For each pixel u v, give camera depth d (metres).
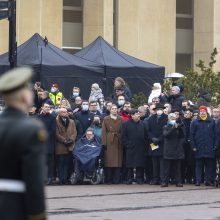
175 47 60.38
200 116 30.70
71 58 39.47
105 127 31.45
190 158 31.28
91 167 30.97
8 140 8.46
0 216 8.43
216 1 60.06
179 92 33.72
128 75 40.53
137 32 56.78
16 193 8.48
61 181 31.05
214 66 59.69
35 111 31.64
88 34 55.72
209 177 30.97
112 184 31.44
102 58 40.59
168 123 30.20
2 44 51.38
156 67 41.38
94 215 21.14
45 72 38.00
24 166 8.38
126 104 32.41
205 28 60.38
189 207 23.36
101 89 39.56
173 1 58.50
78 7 56.72
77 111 32.16
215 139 30.58
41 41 39.69
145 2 57.09
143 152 31.44
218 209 22.89
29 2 52.41
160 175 30.70
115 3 56.78
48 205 23.20
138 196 26.42
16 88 8.65
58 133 30.86
